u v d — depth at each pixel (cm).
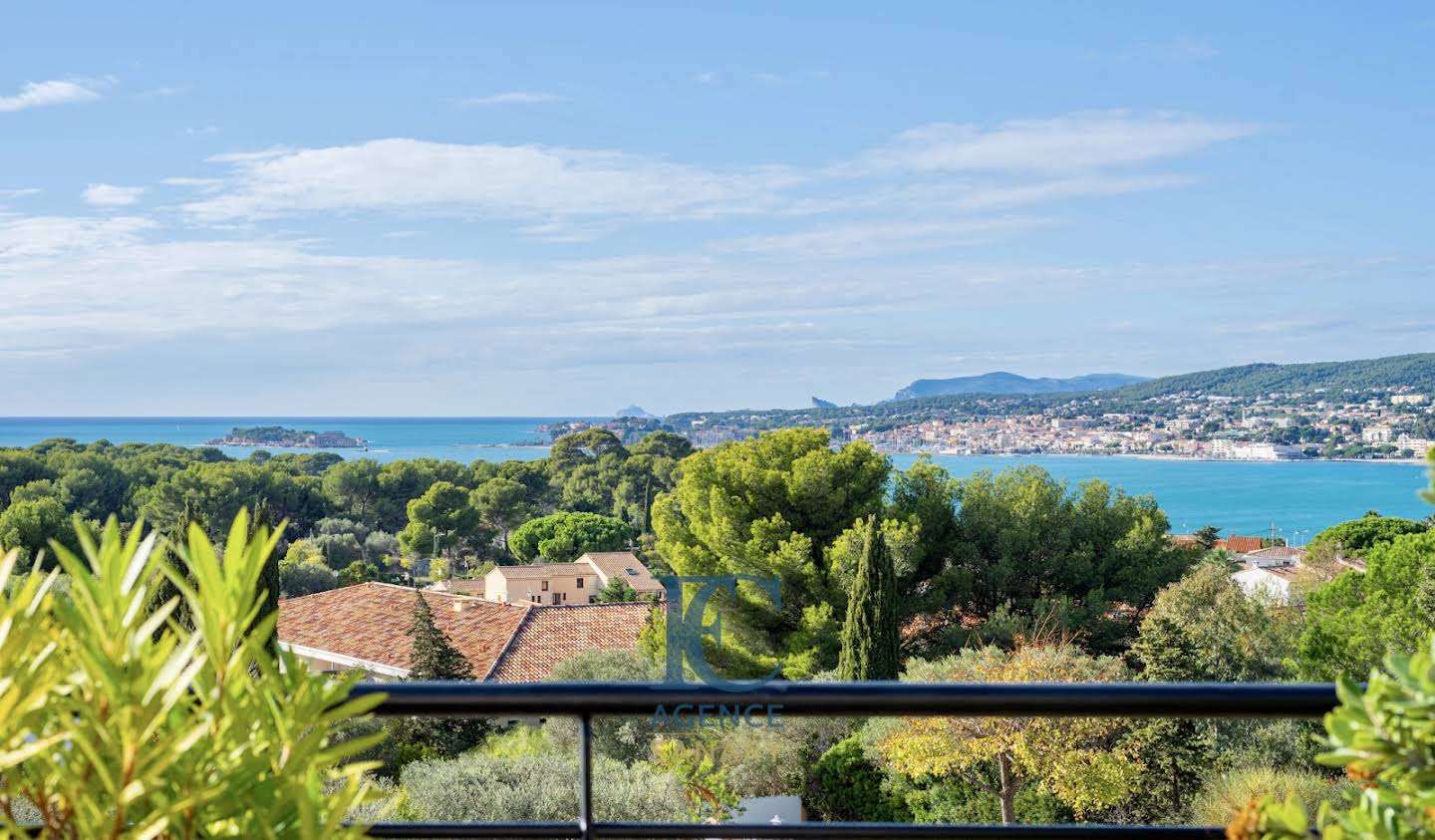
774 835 127
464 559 6106
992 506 2589
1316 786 1013
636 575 5053
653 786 979
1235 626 1947
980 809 1284
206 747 80
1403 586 1809
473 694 122
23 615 83
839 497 2334
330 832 76
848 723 1418
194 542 82
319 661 2902
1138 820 1268
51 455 5672
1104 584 2583
